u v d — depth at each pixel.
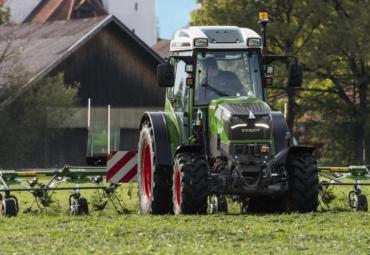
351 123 134.00
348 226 33.19
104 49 140.75
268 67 41.12
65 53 132.00
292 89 131.25
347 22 124.19
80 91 137.88
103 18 140.38
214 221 35.00
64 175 42.06
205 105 40.50
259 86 41.00
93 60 139.38
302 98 135.88
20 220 37.06
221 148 38.81
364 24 122.88
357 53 123.44
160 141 40.38
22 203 50.00
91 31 137.12
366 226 33.22
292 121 132.88
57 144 128.38
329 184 41.00
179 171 38.34
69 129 132.12
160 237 30.33
